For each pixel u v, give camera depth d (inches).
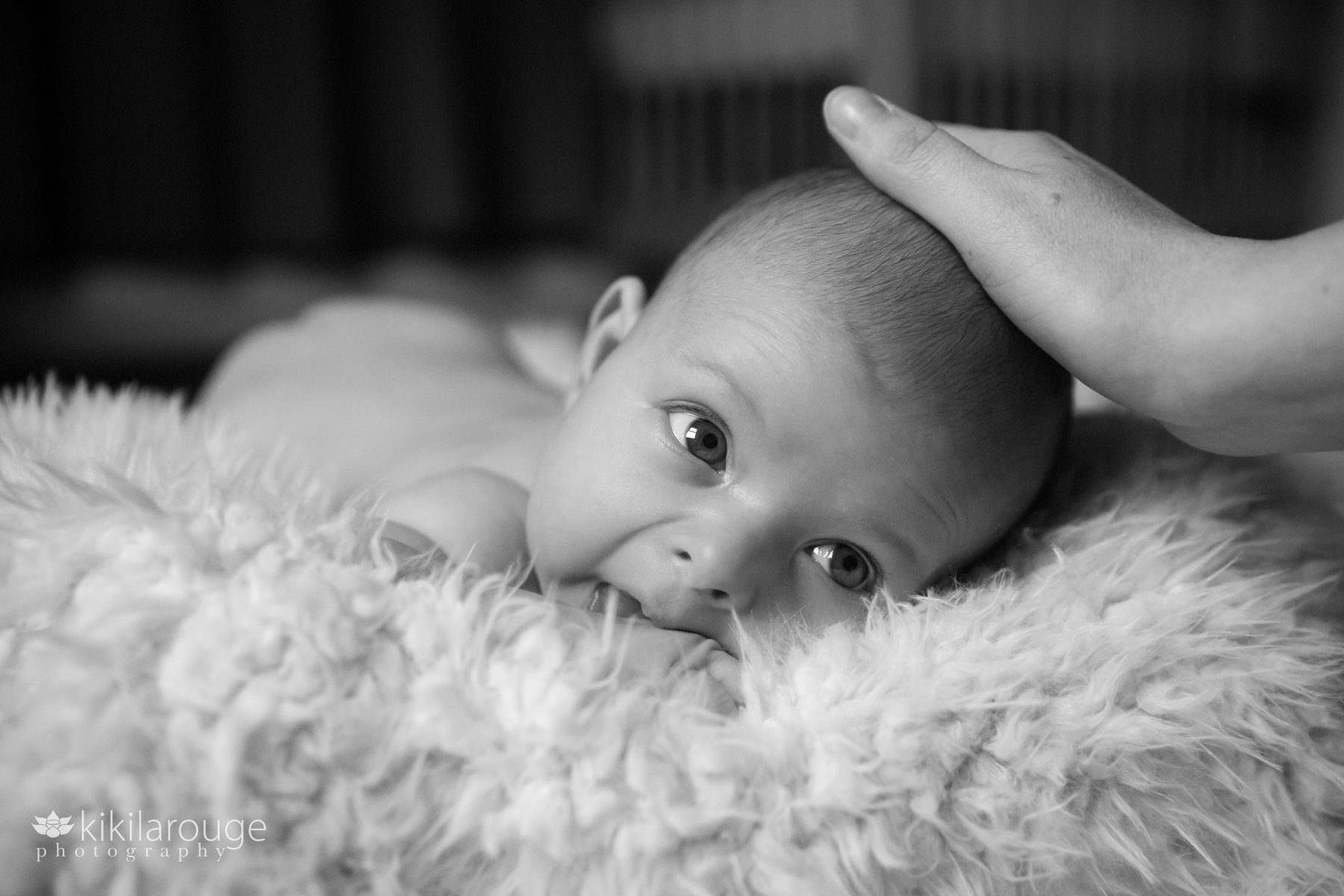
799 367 30.2
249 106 125.3
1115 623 28.4
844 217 32.9
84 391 42.2
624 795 23.5
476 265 140.0
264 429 48.9
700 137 112.6
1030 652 27.1
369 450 49.5
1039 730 26.2
